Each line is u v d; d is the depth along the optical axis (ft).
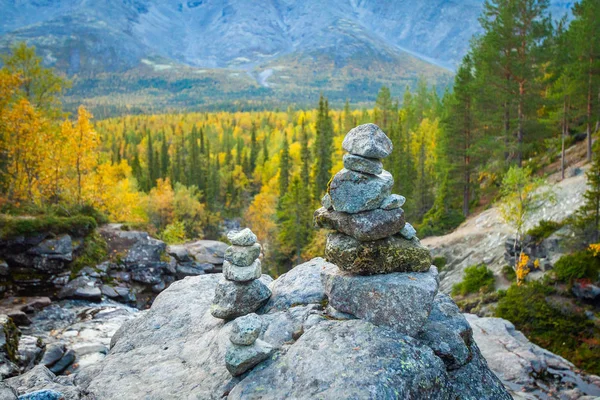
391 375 21.02
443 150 172.45
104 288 69.05
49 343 47.24
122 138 522.06
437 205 169.17
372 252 26.40
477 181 185.16
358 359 22.07
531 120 148.97
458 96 165.99
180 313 38.06
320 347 23.72
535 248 101.60
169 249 88.07
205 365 28.12
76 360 43.98
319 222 28.43
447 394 22.54
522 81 148.66
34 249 66.18
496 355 56.03
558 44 174.29
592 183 95.14
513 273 103.91
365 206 26.05
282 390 22.02
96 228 81.46
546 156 156.35
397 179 190.08
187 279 45.57
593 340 75.87
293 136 458.91
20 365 38.88
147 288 76.48
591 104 135.33
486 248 122.72
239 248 32.60
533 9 144.66
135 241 82.17
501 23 149.38
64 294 64.08
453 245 135.13
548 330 81.97
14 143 94.02
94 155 104.47
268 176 351.05
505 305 90.79
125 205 131.34
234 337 24.57
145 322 37.52
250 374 24.17
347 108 346.54
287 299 32.19
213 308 32.40
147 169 366.63
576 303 84.12
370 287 25.63
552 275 91.76
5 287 61.62
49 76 122.52
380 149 26.04
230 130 540.11
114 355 33.01
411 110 293.23
